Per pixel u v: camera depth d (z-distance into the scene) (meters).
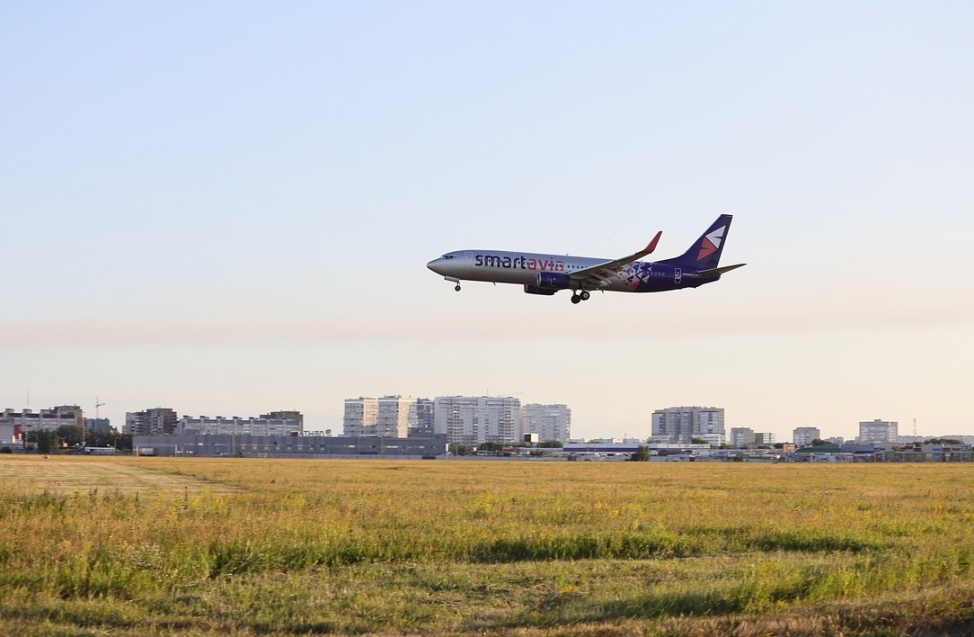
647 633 17.30
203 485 66.06
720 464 165.00
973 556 27.59
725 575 24.09
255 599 21.09
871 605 18.81
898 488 70.44
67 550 24.50
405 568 25.70
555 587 22.91
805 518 39.53
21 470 89.50
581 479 87.25
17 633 17.05
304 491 57.38
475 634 17.64
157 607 20.25
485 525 33.75
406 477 86.75
